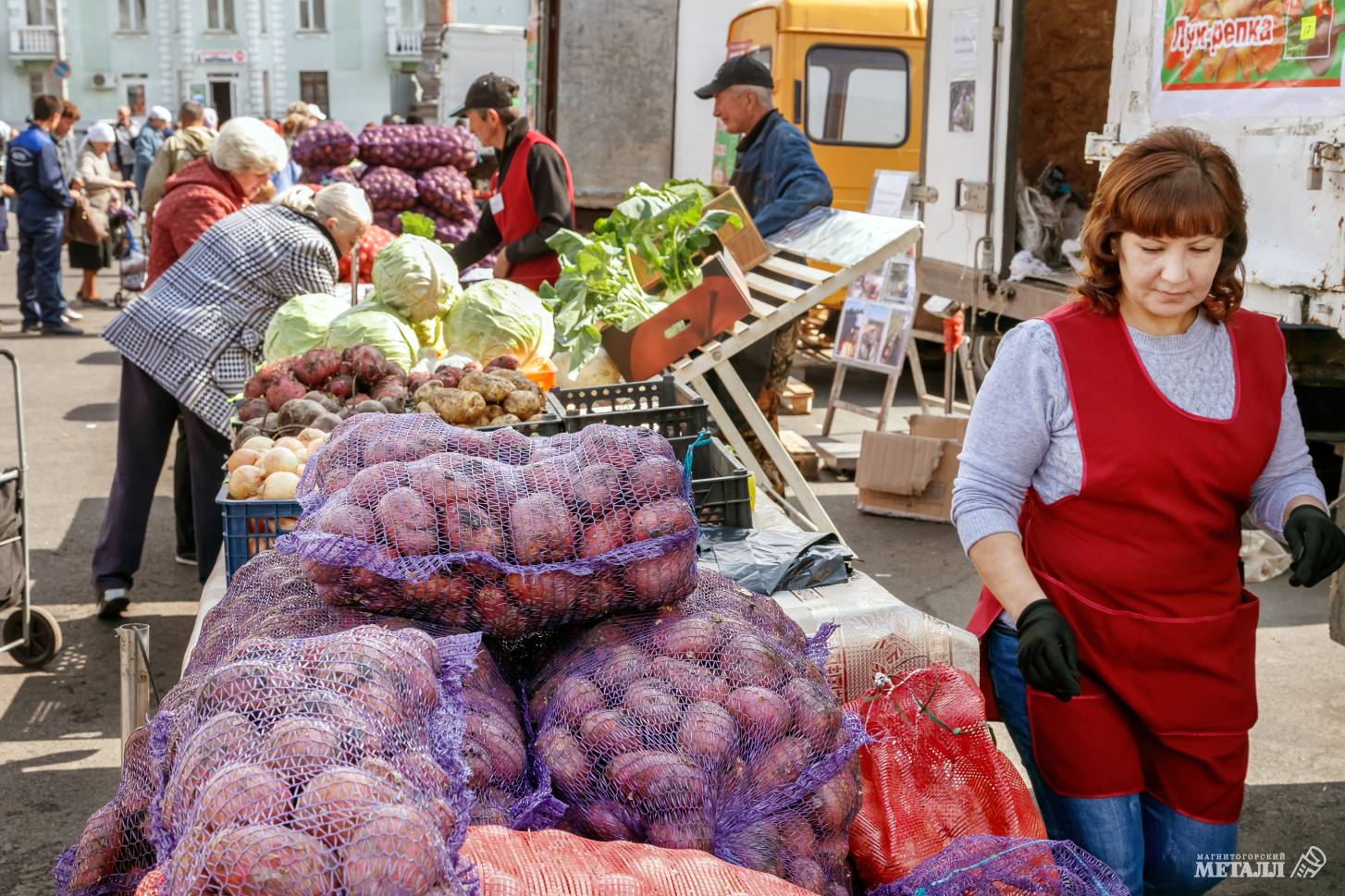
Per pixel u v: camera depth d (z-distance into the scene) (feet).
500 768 6.15
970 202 26.99
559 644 7.41
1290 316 15.07
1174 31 17.26
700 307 15.42
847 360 26.96
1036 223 26.30
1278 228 15.19
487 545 7.00
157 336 16.57
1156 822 7.82
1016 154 25.67
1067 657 7.03
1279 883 11.50
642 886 5.15
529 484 7.26
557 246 16.87
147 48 171.94
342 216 17.17
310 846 4.30
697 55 38.78
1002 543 7.49
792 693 6.81
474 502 7.09
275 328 15.76
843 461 26.25
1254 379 7.40
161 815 5.05
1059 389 7.45
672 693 6.57
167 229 18.54
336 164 33.19
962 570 20.25
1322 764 13.58
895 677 8.61
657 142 39.68
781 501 16.14
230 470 11.00
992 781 7.84
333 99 174.19
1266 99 15.35
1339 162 14.05
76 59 171.73
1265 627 17.49
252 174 18.70
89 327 44.01
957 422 23.93
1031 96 27.71
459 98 54.75
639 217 17.38
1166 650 7.39
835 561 10.07
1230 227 6.96
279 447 10.87
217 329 16.60
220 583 10.80
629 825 6.13
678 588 7.25
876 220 17.16
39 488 25.11
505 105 21.72
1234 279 7.40
